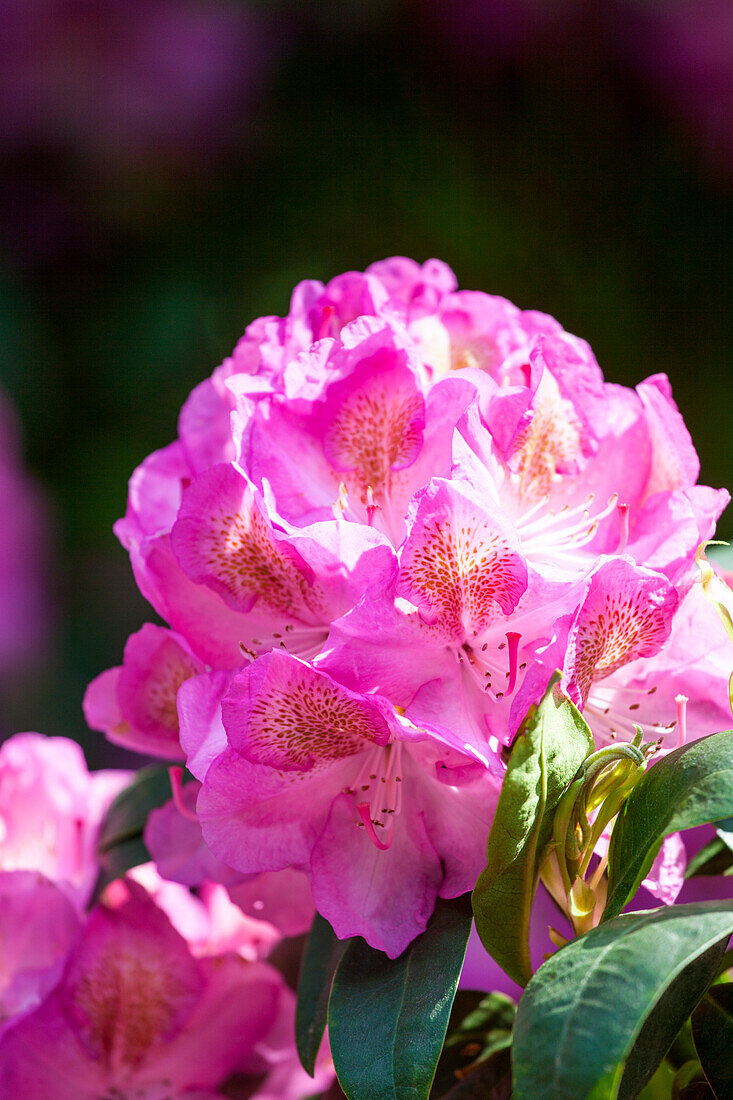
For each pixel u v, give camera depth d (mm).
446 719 837
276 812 855
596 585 833
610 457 884
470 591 840
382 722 835
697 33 1386
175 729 902
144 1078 945
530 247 1443
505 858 817
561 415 878
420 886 850
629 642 851
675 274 1442
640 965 784
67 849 980
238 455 857
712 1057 854
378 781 858
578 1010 781
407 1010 828
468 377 861
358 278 900
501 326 910
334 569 850
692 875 919
